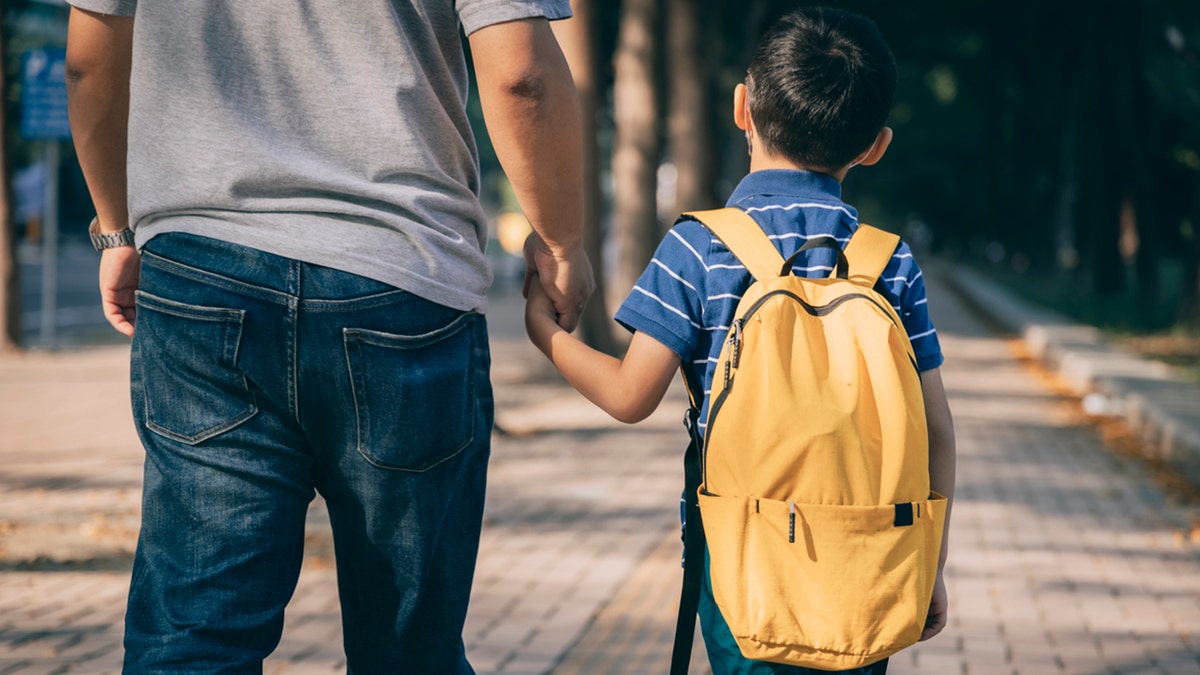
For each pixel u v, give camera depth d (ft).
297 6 6.79
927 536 7.13
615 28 73.97
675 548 21.42
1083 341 59.52
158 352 6.78
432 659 7.43
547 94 6.81
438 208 6.99
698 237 7.65
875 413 6.98
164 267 6.78
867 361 7.03
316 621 16.75
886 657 7.10
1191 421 32.91
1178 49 73.87
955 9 97.04
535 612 17.48
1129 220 113.39
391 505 6.97
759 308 7.12
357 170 6.85
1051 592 19.29
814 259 7.58
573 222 7.28
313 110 6.83
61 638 15.67
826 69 7.72
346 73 6.84
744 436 6.98
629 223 53.11
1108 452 33.17
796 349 7.02
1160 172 80.94
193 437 6.72
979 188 169.68
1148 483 28.71
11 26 55.11
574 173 7.08
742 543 6.98
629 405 7.61
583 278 7.58
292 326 6.66
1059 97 114.32
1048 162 129.70
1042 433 36.29
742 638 7.01
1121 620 17.87
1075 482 28.76
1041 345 60.54
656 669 15.21
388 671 7.38
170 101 6.83
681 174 57.67
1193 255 66.03
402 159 6.87
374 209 6.78
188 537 6.73
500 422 35.09
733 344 7.10
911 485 6.99
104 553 19.88
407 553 7.09
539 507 24.61
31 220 131.85
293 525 6.89
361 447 6.84
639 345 7.57
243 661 6.66
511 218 145.28
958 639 16.80
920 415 7.06
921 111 163.73
